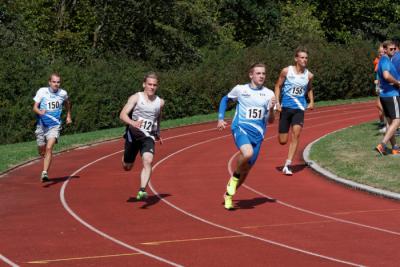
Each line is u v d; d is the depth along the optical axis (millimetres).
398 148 15359
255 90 10852
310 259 7961
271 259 7980
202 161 17562
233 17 51000
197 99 32719
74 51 35656
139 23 39688
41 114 13789
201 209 11289
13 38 30906
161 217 10648
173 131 25828
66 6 37625
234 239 9062
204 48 41969
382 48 15164
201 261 7922
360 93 40938
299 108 14719
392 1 58594
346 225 9883
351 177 13625
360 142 17562
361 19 59594
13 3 31797
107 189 13461
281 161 17016
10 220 10562
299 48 14438
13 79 24594
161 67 39938
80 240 9094
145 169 11328
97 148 20781
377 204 11508
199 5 41969
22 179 14852
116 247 8664
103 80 28219
